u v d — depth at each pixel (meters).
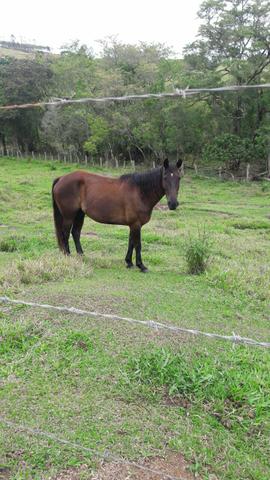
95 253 9.38
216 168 30.83
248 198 21.64
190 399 3.60
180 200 20.34
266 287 7.24
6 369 3.91
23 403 3.42
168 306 5.77
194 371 3.91
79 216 8.66
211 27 27.91
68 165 31.23
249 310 6.18
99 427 3.18
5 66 32.19
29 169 28.95
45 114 30.98
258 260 9.70
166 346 4.40
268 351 4.72
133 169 30.55
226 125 28.64
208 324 5.29
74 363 4.01
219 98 27.22
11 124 32.84
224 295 6.70
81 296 5.66
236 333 5.11
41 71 31.16
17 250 9.38
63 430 3.13
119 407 3.43
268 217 16.28
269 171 26.73
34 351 4.23
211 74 26.11
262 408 3.52
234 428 3.33
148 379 3.79
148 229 12.72
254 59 26.58
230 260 8.98
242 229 14.12
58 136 32.19
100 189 8.01
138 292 6.23
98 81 30.66
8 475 2.72
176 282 7.20
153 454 2.96
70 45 41.19
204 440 3.16
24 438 3.03
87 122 30.55
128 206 7.85
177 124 27.88
